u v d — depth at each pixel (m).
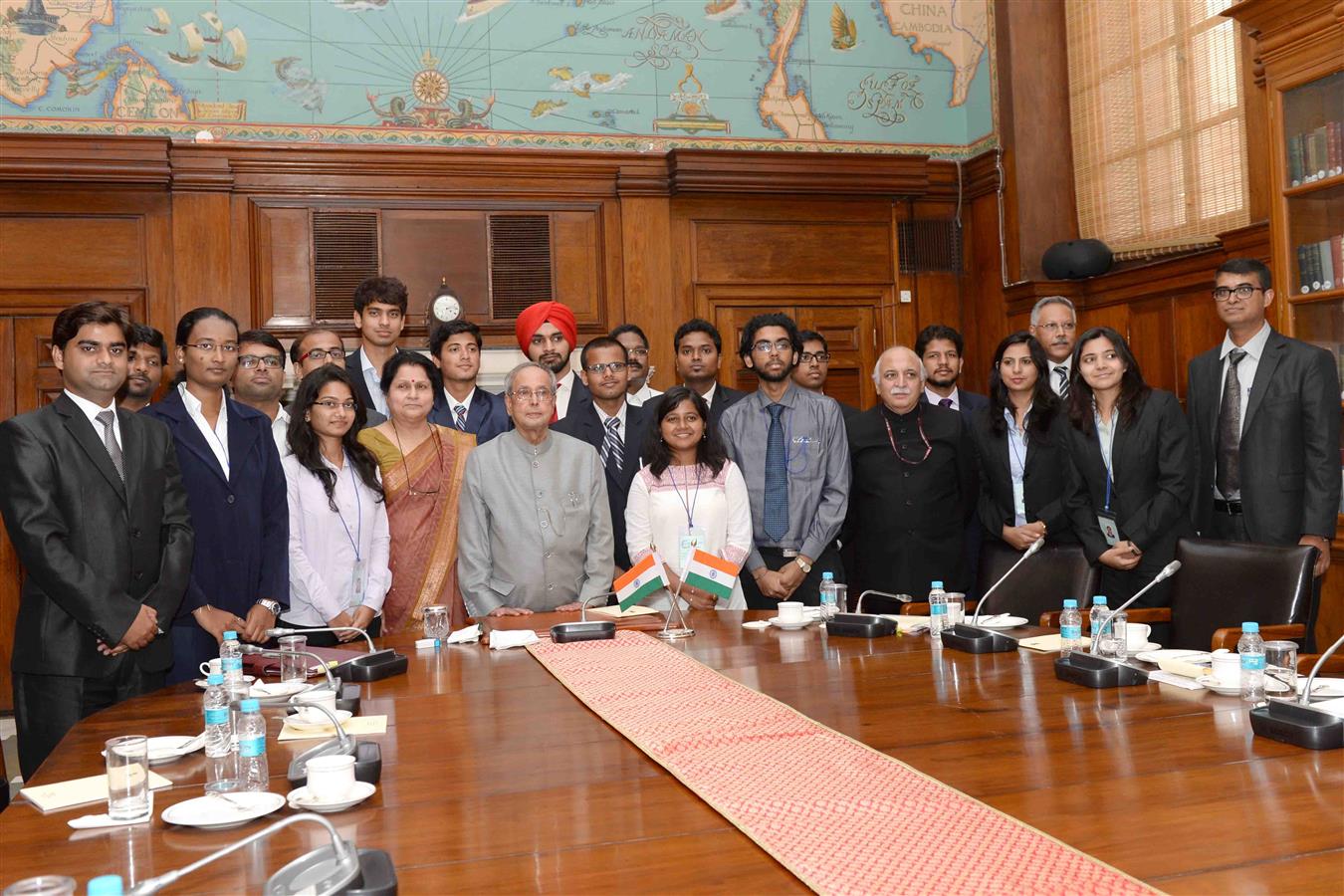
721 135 7.32
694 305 7.05
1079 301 6.93
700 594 3.97
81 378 3.45
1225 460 4.43
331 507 3.94
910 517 4.51
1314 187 4.51
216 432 4.01
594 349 4.62
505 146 6.98
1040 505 4.35
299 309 6.51
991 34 7.38
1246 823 1.59
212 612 3.76
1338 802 1.67
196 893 1.49
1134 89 6.56
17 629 3.43
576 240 6.91
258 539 3.94
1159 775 1.84
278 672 2.99
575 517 3.94
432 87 6.89
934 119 7.63
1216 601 3.44
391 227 6.65
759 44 7.38
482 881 1.48
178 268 6.31
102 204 6.26
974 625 3.36
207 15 6.58
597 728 2.31
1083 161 7.04
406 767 2.06
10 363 6.18
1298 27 4.50
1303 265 4.60
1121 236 6.73
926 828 1.61
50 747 3.32
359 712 2.52
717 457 4.07
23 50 6.36
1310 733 1.97
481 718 2.43
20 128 6.36
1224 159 5.91
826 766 1.95
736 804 1.75
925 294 7.49
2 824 1.83
